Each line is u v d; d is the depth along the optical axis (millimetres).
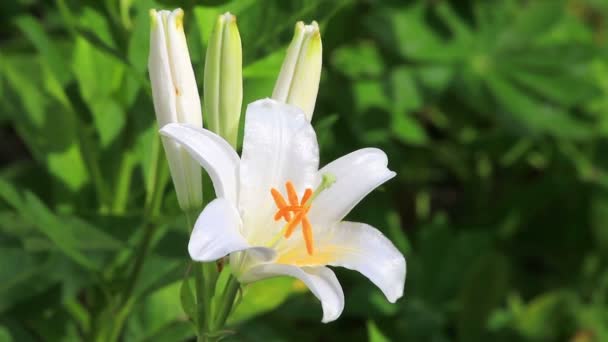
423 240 1568
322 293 847
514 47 1550
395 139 1644
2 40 1617
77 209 1159
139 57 1023
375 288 1467
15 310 1101
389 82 1486
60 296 1097
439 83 1505
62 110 1144
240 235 850
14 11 1484
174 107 894
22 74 1297
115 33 1053
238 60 907
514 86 1523
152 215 1027
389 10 1515
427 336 1471
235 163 883
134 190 1133
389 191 1601
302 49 909
